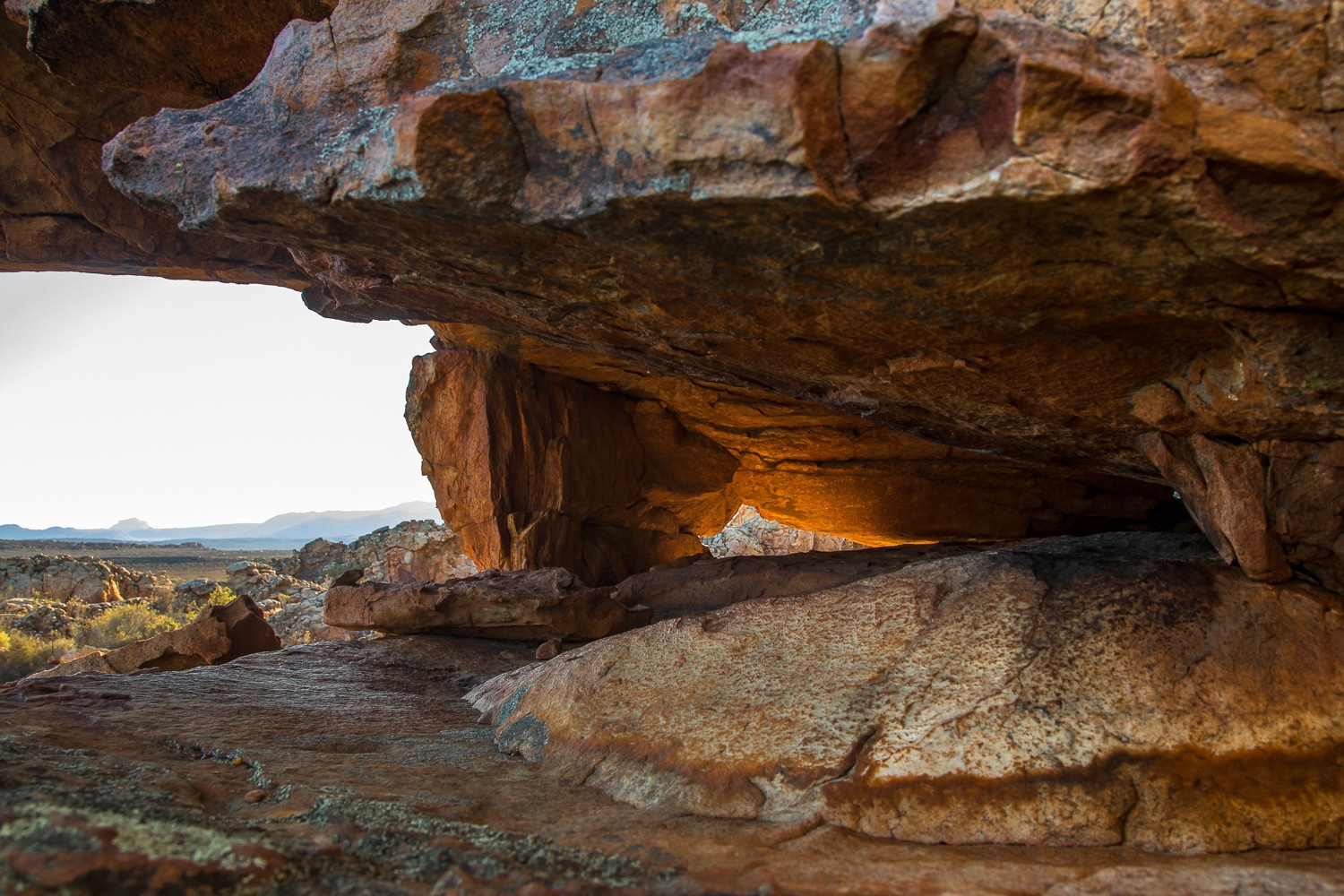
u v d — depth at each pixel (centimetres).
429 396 1135
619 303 455
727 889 282
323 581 3706
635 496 1265
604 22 339
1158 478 566
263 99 391
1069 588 470
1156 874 301
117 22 552
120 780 353
